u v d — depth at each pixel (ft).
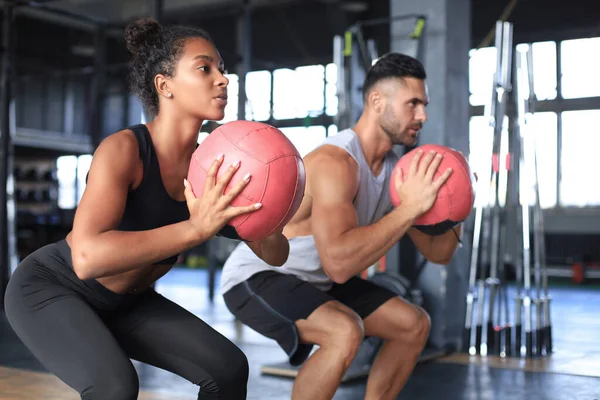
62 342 4.85
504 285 14.48
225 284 7.60
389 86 7.18
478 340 14.12
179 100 5.10
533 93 14.34
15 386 10.75
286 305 6.92
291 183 4.85
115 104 38.50
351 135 7.23
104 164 4.77
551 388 10.98
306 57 35.68
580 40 34.22
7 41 20.77
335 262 6.50
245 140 4.78
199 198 4.70
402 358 7.16
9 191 20.71
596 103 34.04
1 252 20.34
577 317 20.04
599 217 34.83
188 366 5.27
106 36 38.01
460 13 15.34
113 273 4.61
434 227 6.61
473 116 33.09
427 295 14.44
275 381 11.29
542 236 14.40
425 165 6.44
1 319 18.15
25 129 37.19
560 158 35.78
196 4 35.47
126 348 5.49
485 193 14.58
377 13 32.89
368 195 7.33
